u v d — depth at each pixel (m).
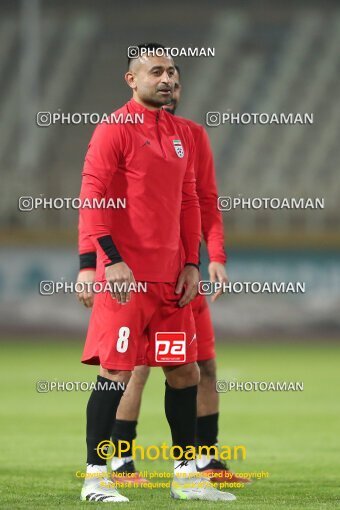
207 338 20.38
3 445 27.44
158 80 17.19
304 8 104.94
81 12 107.44
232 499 17.59
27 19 101.12
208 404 20.38
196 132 20.34
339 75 100.62
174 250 17.34
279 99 99.56
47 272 79.38
